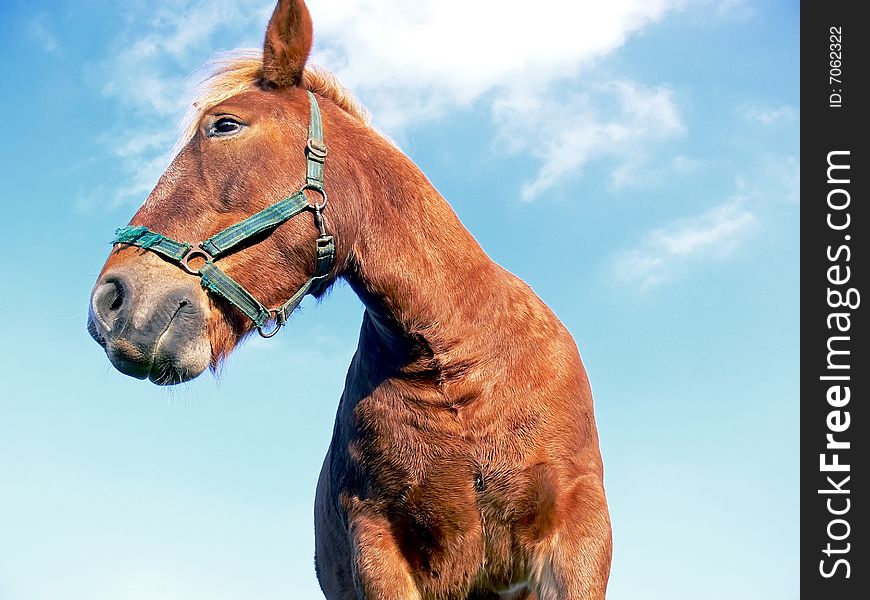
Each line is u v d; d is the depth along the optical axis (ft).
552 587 11.05
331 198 11.43
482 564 11.78
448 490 11.55
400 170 12.15
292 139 11.51
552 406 11.73
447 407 11.56
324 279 11.66
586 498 11.42
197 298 10.53
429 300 11.66
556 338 12.32
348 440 12.28
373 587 11.53
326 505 15.21
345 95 12.73
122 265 10.48
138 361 10.15
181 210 10.82
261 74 12.35
